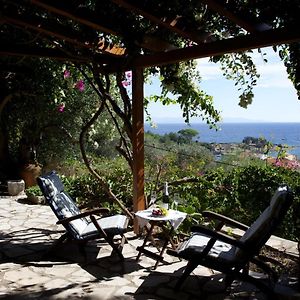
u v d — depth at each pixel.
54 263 3.80
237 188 4.86
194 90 5.35
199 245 3.18
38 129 8.12
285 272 3.54
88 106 8.37
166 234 3.80
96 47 4.30
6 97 7.61
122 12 3.69
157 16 3.18
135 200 4.75
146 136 8.12
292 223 4.37
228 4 2.90
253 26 3.25
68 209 4.12
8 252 4.10
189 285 3.30
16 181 7.27
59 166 8.41
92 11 3.46
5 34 4.83
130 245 4.32
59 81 7.54
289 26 3.16
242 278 2.98
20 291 3.16
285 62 4.09
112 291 3.17
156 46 4.27
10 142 8.65
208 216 3.50
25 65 7.19
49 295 3.09
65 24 4.14
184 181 5.02
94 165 7.83
